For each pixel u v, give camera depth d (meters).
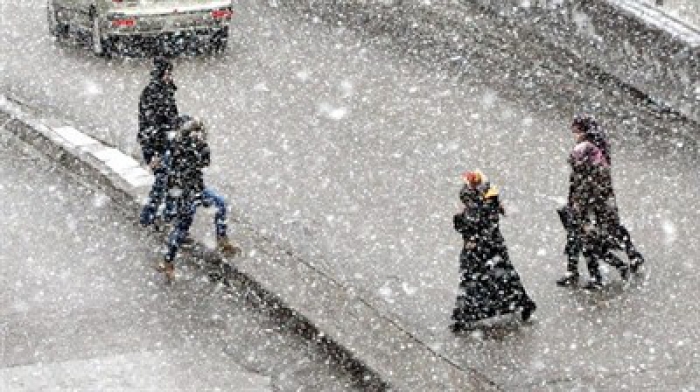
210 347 18.17
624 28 29.06
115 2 30.56
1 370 17.36
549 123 27.16
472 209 17.83
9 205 22.89
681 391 16.86
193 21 30.91
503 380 17.09
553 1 31.67
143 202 22.44
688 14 30.61
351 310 18.80
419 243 21.48
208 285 19.98
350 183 24.03
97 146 25.38
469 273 18.11
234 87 29.28
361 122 27.20
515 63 30.83
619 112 27.72
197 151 19.47
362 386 17.16
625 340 18.19
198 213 21.95
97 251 21.11
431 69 30.61
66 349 17.97
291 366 17.70
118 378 17.20
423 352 17.69
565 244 21.33
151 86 21.91
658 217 22.39
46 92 29.09
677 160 25.12
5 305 19.23
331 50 32.09
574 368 17.44
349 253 21.05
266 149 25.64
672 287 19.69
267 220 22.23
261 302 19.33
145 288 19.84
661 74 27.98
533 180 24.16
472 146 25.91
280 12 35.47
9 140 26.17
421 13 34.78
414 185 23.95
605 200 19.41
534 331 18.38
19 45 32.69
